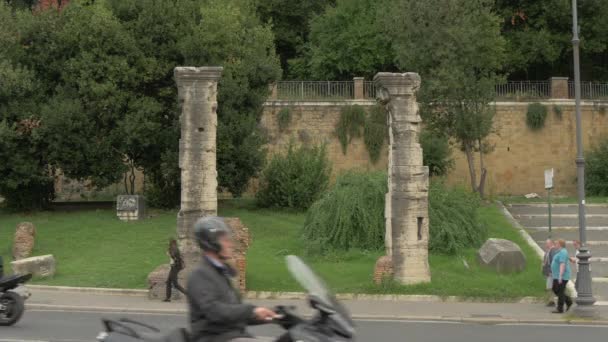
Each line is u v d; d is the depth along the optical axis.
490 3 43.38
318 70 55.06
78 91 36.00
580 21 52.50
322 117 46.03
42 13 37.12
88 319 18.41
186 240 22.30
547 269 21.61
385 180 29.16
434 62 38.28
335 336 7.63
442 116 38.75
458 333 17.00
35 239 30.31
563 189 46.47
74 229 32.28
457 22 37.62
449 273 24.70
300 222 34.53
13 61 36.62
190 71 22.42
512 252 25.44
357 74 54.91
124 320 8.45
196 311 7.18
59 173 39.97
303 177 37.47
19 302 16.84
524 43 52.38
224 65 36.50
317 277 8.34
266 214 36.56
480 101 38.34
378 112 45.50
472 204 30.14
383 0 52.75
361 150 45.88
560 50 53.06
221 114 36.59
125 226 32.91
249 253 27.88
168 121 37.22
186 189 22.36
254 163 36.66
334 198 29.06
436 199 28.86
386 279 22.75
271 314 7.34
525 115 46.75
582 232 20.39
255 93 37.66
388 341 15.63
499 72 54.28
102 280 24.53
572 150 46.59
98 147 35.47
